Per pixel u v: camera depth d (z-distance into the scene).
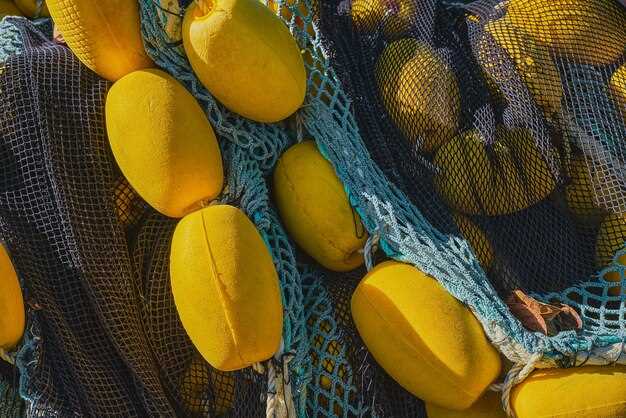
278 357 0.89
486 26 1.13
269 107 0.97
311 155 1.00
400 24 1.14
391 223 0.96
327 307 0.98
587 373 0.89
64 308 0.97
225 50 0.92
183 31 0.95
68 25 0.94
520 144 1.05
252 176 0.97
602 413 0.87
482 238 1.03
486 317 0.90
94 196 0.97
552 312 0.96
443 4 1.14
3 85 0.98
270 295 0.87
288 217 1.00
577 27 1.09
